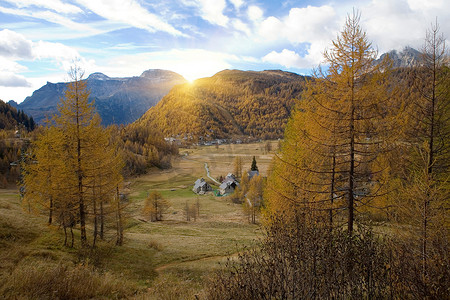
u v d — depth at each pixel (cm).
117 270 1524
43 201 1891
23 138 10819
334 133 880
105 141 1831
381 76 849
